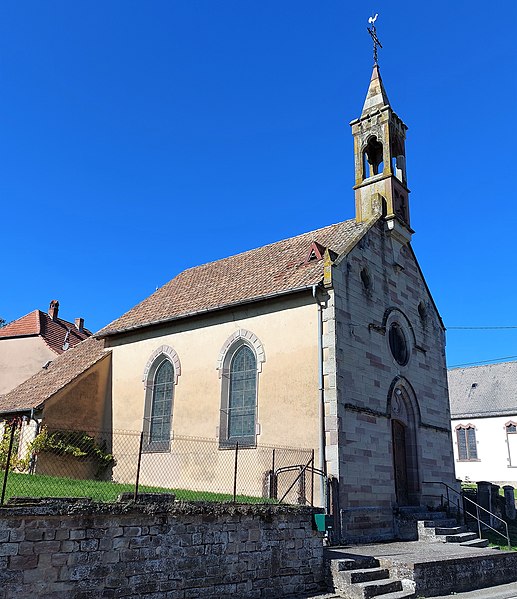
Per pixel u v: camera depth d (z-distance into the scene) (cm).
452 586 1370
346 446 1725
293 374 1841
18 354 3538
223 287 2320
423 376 2330
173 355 2233
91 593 959
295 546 1311
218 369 2056
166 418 2191
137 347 2392
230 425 1981
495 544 1914
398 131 2514
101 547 985
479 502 2392
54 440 2134
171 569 1077
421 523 1806
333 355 1759
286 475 1744
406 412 2197
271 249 2583
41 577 904
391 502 1884
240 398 1988
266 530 1262
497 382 5172
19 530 892
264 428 1864
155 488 1698
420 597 1280
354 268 1994
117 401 2367
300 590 1290
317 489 1669
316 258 2081
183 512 1112
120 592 997
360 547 1574
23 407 2205
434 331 2533
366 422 1850
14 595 870
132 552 1026
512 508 2655
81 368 2442
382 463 1888
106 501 1016
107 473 2262
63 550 938
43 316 3825
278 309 1953
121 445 2281
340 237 2253
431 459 2247
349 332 1867
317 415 1744
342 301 1866
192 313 2164
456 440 5128
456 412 5159
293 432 1786
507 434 4834
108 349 2509
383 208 2319
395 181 2397
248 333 2008
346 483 1691
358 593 1238
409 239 2411
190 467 2031
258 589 1215
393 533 1850
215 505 1176
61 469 2145
